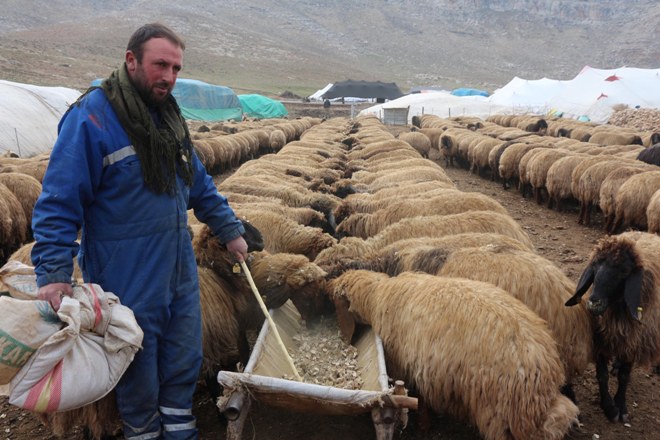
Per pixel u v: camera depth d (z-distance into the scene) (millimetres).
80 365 2691
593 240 9922
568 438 4105
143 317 2920
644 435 4188
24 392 2611
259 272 4645
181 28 138250
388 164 12109
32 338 2580
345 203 8297
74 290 2736
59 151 2666
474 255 4809
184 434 3174
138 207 2861
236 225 3543
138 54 2762
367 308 4457
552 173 12438
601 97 40375
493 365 3480
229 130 24766
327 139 19328
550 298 4316
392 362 4203
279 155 13625
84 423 3539
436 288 4035
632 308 4000
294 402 3389
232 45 134000
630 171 10039
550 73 162750
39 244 2609
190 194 3387
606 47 193875
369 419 4324
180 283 3111
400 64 161750
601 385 4434
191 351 3176
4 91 20719
